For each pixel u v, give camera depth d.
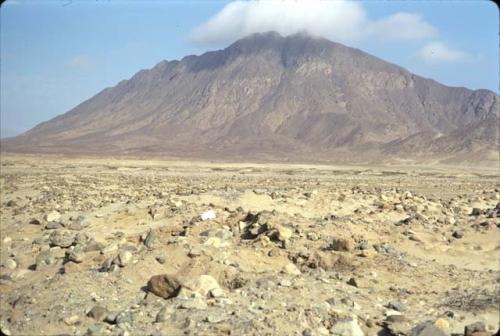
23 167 92.19
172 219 25.17
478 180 82.44
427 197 42.22
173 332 12.28
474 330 12.33
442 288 16.47
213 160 190.38
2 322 13.66
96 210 29.30
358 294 15.30
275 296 14.48
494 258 20.25
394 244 21.39
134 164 123.81
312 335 12.16
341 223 23.19
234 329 12.18
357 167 156.62
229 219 23.31
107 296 14.97
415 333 12.33
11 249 21.83
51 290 15.43
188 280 14.63
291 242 19.77
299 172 99.94
